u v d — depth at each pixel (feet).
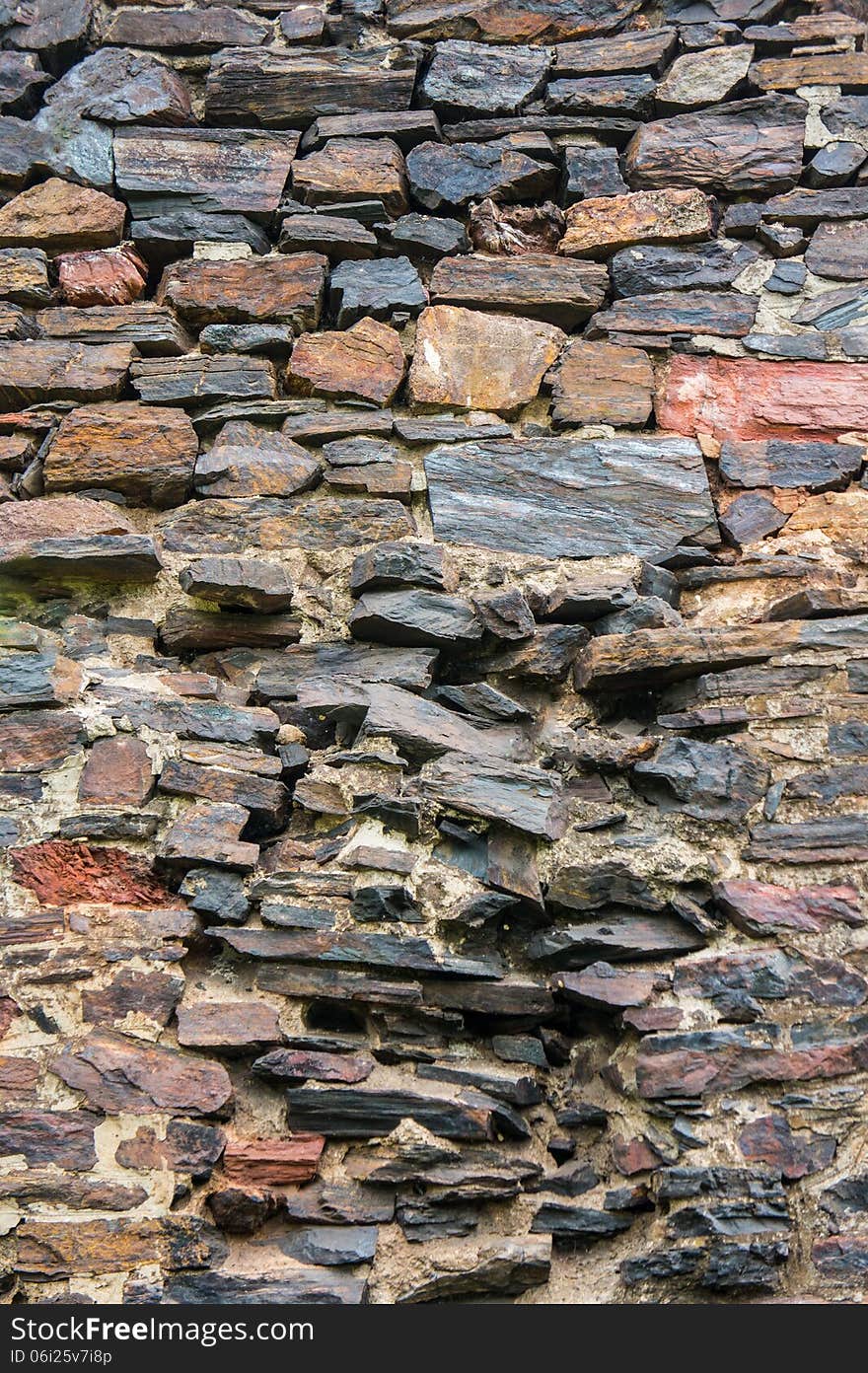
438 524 10.93
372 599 10.28
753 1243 7.62
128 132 12.96
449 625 10.16
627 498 11.10
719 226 12.63
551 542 10.87
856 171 12.77
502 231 12.54
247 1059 8.52
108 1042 8.32
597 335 12.12
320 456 11.45
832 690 9.68
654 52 13.48
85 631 10.32
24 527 10.65
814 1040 8.31
